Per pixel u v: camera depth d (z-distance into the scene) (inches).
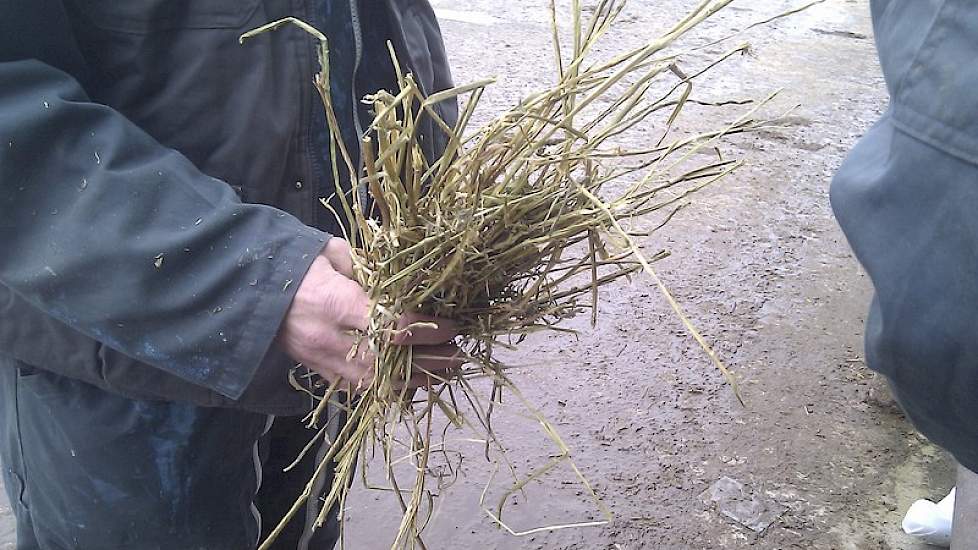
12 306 46.6
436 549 88.8
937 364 35.2
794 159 161.0
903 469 100.2
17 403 52.2
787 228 142.3
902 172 34.9
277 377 46.4
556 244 46.1
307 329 43.4
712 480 97.8
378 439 50.7
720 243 137.6
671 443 102.2
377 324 41.8
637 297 125.0
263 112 48.5
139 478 52.3
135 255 41.5
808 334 120.1
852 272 133.3
